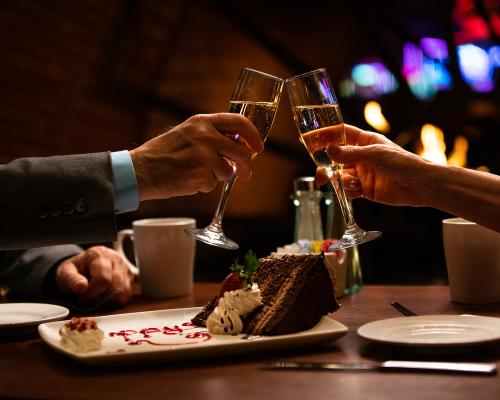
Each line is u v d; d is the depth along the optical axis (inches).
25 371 36.8
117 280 51.7
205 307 42.4
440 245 134.3
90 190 44.3
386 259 137.3
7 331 42.6
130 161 44.9
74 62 133.3
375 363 35.9
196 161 44.5
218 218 46.6
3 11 121.0
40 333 40.6
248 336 38.8
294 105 44.5
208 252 150.3
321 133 43.9
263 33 143.9
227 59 149.3
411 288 54.7
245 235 155.6
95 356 35.6
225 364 36.5
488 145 128.9
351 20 144.1
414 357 36.6
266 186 155.2
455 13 136.5
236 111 44.8
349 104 141.0
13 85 127.3
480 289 47.9
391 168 43.6
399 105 137.3
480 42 135.4
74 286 50.2
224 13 142.7
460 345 35.4
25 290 54.9
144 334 40.7
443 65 136.2
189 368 36.2
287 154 150.4
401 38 139.5
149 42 142.3
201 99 151.3
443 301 49.4
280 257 42.1
